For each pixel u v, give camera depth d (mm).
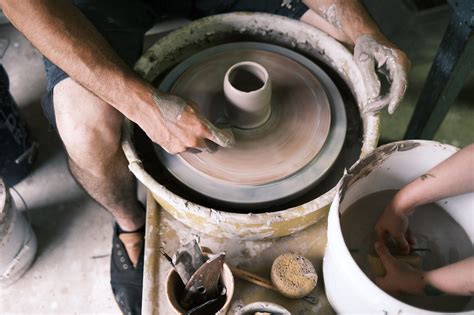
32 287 1844
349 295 1079
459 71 1526
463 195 1238
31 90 2289
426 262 1268
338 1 1422
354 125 1500
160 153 1388
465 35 1404
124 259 1747
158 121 1262
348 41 1582
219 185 1330
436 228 1311
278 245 1374
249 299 1289
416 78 2150
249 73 1341
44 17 1224
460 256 1269
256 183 1313
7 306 1811
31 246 1846
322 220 1410
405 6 2248
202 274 1131
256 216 1228
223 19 1593
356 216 1291
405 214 1212
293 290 1244
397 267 1155
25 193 2039
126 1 1611
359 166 1134
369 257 1234
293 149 1362
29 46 2400
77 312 1800
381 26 2219
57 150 2131
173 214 1368
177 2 1716
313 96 1445
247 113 1319
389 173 1258
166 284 1203
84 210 2000
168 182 1410
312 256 1355
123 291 1718
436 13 2236
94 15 1526
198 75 1487
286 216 1227
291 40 1620
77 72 1248
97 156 1370
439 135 2043
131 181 1563
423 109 1745
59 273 1870
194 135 1252
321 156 1371
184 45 1606
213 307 1230
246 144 1367
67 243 1932
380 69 1346
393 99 1261
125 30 1563
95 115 1312
